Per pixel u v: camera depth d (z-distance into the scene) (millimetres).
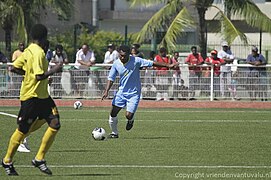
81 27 89875
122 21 101812
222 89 55125
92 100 54344
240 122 43281
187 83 54875
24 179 23359
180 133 37094
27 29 70312
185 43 87188
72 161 27312
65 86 54656
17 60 24016
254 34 86938
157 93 54688
